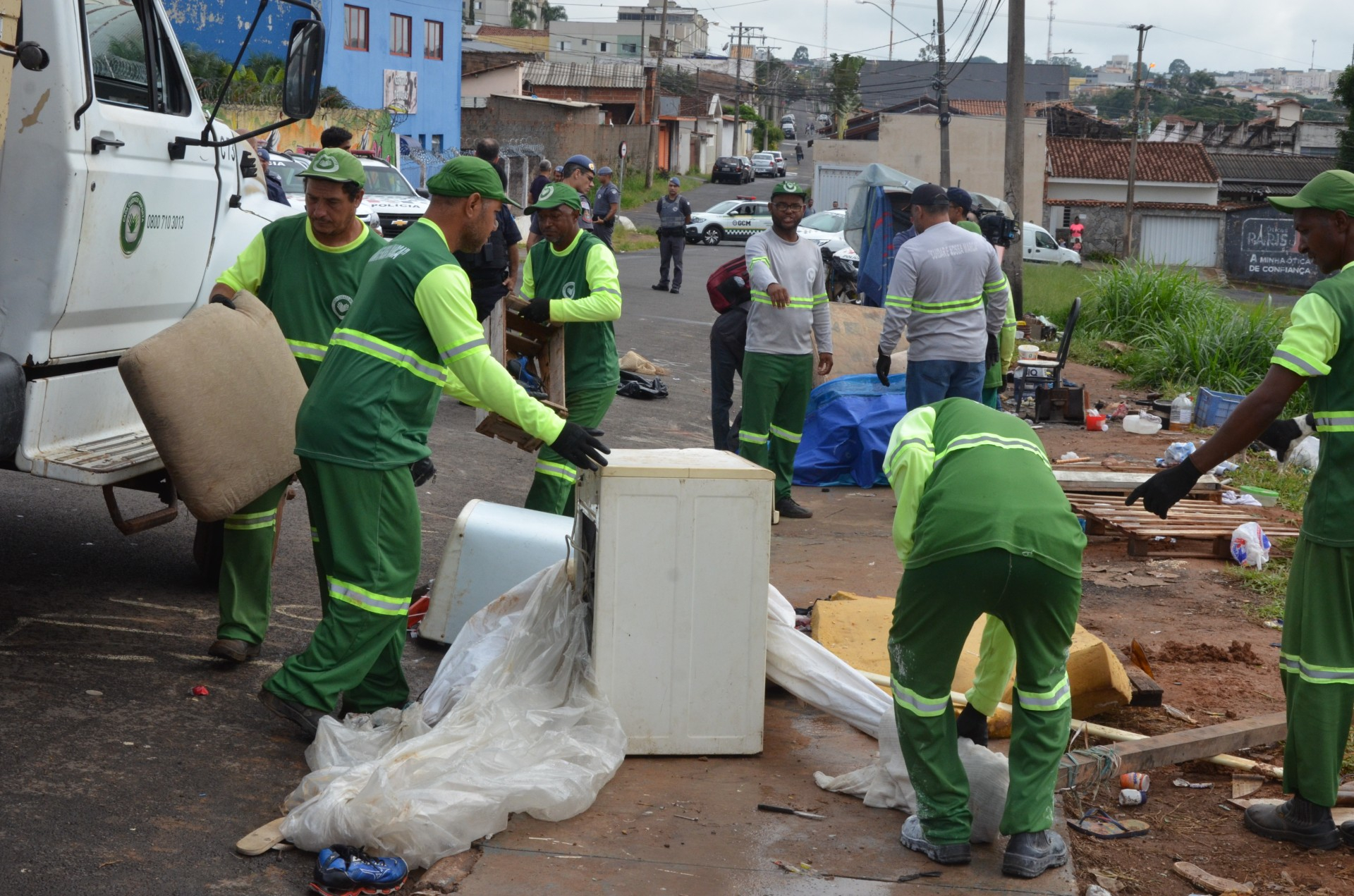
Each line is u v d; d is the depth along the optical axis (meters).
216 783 3.91
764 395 7.75
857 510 8.40
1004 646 4.07
